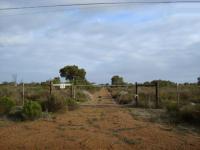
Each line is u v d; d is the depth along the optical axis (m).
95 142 11.84
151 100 28.55
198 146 11.41
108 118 18.62
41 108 20.16
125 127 15.32
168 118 18.44
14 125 16.11
